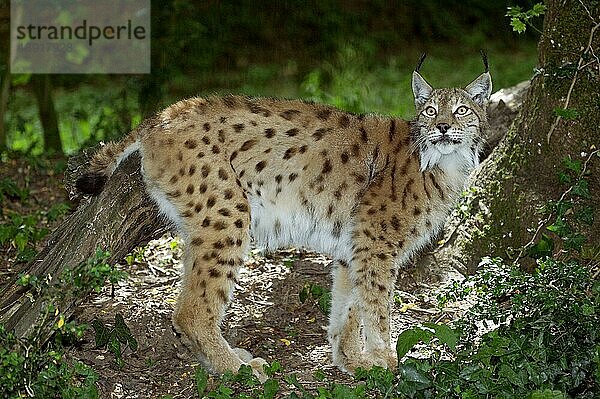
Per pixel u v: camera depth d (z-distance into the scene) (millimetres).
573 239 9086
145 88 16078
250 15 21375
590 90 9945
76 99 18438
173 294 10188
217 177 8570
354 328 9102
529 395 7129
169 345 9312
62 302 7824
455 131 8922
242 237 8695
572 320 7598
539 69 9883
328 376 8758
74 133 16953
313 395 8016
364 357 8906
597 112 9938
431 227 9219
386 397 7578
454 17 24828
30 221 11844
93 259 7332
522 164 10453
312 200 9062
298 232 9172
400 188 9031
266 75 20500
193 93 18312
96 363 8836
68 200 12859
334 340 9125
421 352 8945
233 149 8672
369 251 8953
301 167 8938
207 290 8625
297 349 9438
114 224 8516
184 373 8820
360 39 22406
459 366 7734
